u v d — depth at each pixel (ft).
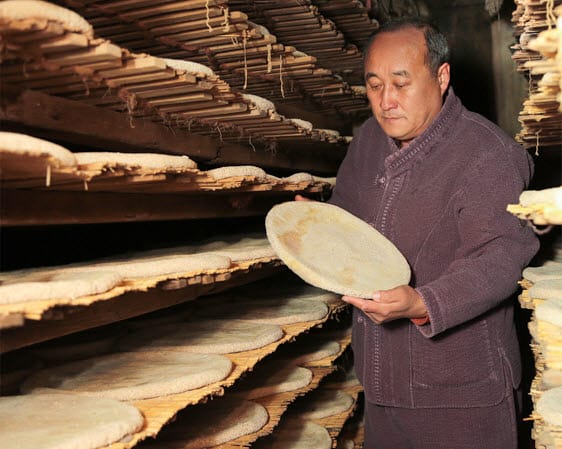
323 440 8.39
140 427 4.90
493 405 7.29
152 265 5.69
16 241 8.71
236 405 7.35
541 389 5.94
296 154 10.51
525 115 6.26
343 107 11.43
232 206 8.50
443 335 7.25
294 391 8.21
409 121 7.20
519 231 6.92
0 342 4.72
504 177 6.92
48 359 6.99
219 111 6.73
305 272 6.29
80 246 9.69
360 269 6.73
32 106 5.31
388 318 6.48
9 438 4.48
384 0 13.15
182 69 5.51
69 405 5.16
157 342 7.22
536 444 6.12
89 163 4.55
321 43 9.77
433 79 7.20
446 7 15.80
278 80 8.76
